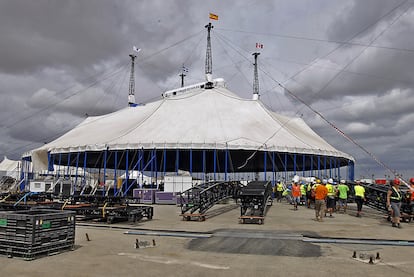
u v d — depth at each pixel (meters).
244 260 8.20
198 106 40.53
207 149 32.12
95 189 29.36
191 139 32.75
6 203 20.09
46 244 8.47
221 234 11.76
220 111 39.62
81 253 8.84
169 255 8.70
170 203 26.97
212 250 9.33
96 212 15.43
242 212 15.62
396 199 13.91
